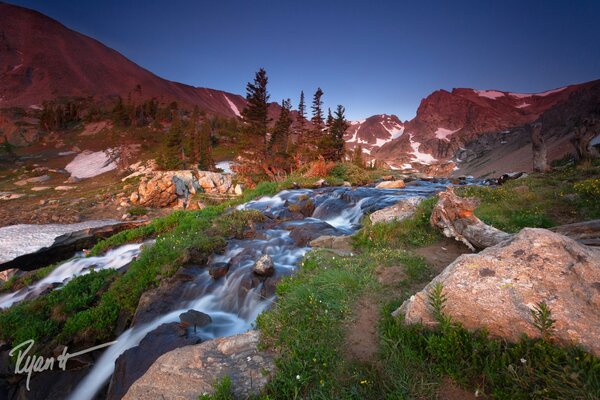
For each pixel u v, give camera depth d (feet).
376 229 32.99
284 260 33.24
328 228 42.42
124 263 47.50
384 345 13.71
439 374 11.91
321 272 23.29
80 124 444.96
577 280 12.10
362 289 19.92
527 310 11.93
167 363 14.40
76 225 116.26
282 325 16.30
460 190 46.09
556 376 9.98
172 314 28.94
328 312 16.99
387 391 11.66
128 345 27.50
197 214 58.90
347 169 110.83
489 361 11.55
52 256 73.51
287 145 204.23
